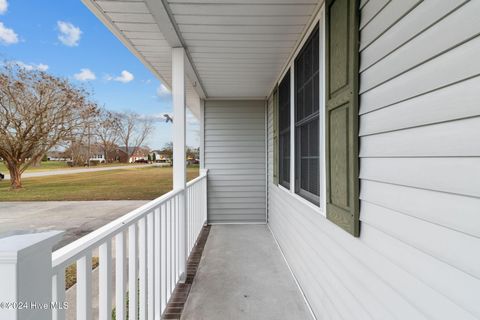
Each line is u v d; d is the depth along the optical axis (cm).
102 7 214
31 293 72
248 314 229
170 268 243
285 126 371
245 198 561
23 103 575
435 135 89
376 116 124
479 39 74
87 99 791
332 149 170
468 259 77
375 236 126
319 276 215
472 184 75
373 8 127
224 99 558
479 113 73
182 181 289
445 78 85
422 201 95
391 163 113
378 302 125
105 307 126
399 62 108
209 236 466
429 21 92
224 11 218
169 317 224
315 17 223
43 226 382
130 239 159
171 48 287
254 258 361
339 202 160
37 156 618
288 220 340
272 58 325
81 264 109
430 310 91
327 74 177
